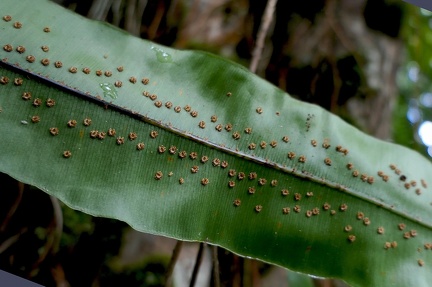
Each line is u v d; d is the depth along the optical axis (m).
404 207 0.19
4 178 0.21
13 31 0.17
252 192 0.18
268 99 0.19
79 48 0.17
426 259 0.19
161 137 0.18
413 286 0.19
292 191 0.18
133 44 0.18
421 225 0.19
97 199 0.17
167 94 0.18
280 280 0.23
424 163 0.19
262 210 0.18
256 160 0.18
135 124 0.17
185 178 0.18
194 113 0.18
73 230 0.22
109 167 0.17
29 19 0.17
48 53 0.17
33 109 0.17
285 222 0.18
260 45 0.23
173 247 0.23
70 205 0.17
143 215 0.17
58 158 0.17
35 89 0.17
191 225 0.18
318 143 0.19
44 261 0.22
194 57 0.18
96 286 0.22
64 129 0.17
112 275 0.22
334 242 0.18
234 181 0.18
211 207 0.18
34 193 0.21
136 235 0.23
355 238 0.19
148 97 0.18
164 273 0.22
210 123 0.18
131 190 0.17
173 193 0.18
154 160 0.18
